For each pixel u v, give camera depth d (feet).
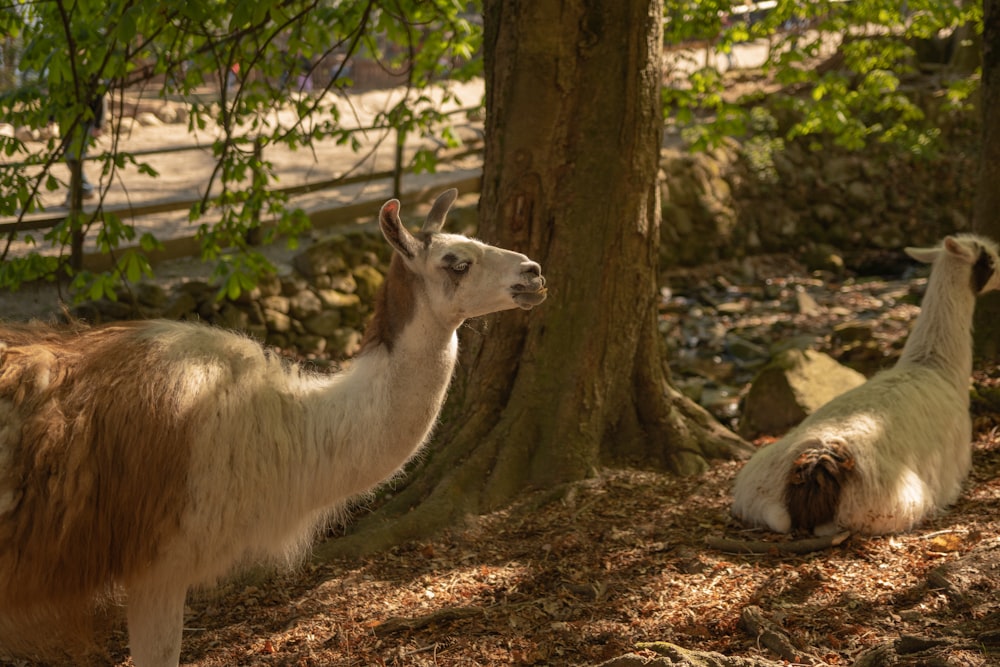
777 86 61.41
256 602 17.12
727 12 34.30
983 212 28.17
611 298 21.66
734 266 54.44
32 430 11.13
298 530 12.84
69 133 22.77
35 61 23.72
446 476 20.81
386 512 20.35
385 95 59.98
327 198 44.55
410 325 12.23
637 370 22.59
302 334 38.50
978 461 21.31
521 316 21.86
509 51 21.30
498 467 20.97
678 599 15.42
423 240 12.19
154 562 11.69
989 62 27.84
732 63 67.36
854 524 17.07
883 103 44.75
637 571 16.75
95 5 21.45
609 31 20.83
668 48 50.55
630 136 21.18
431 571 17.78
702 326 46.01
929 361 20.34
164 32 22.97
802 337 41.78
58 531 11.20
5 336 11.82
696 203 53.52
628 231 21.54
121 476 11.41
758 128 56.49
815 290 52.06
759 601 14.88
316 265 39.37
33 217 36.58
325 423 12.28
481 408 21.88
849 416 18.17
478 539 19.16
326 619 16.07
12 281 24.18
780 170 56.75
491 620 15.37
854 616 14.05
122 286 35.12
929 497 17.94
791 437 18.49
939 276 20.40
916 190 59.31
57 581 11.46
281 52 28.43
